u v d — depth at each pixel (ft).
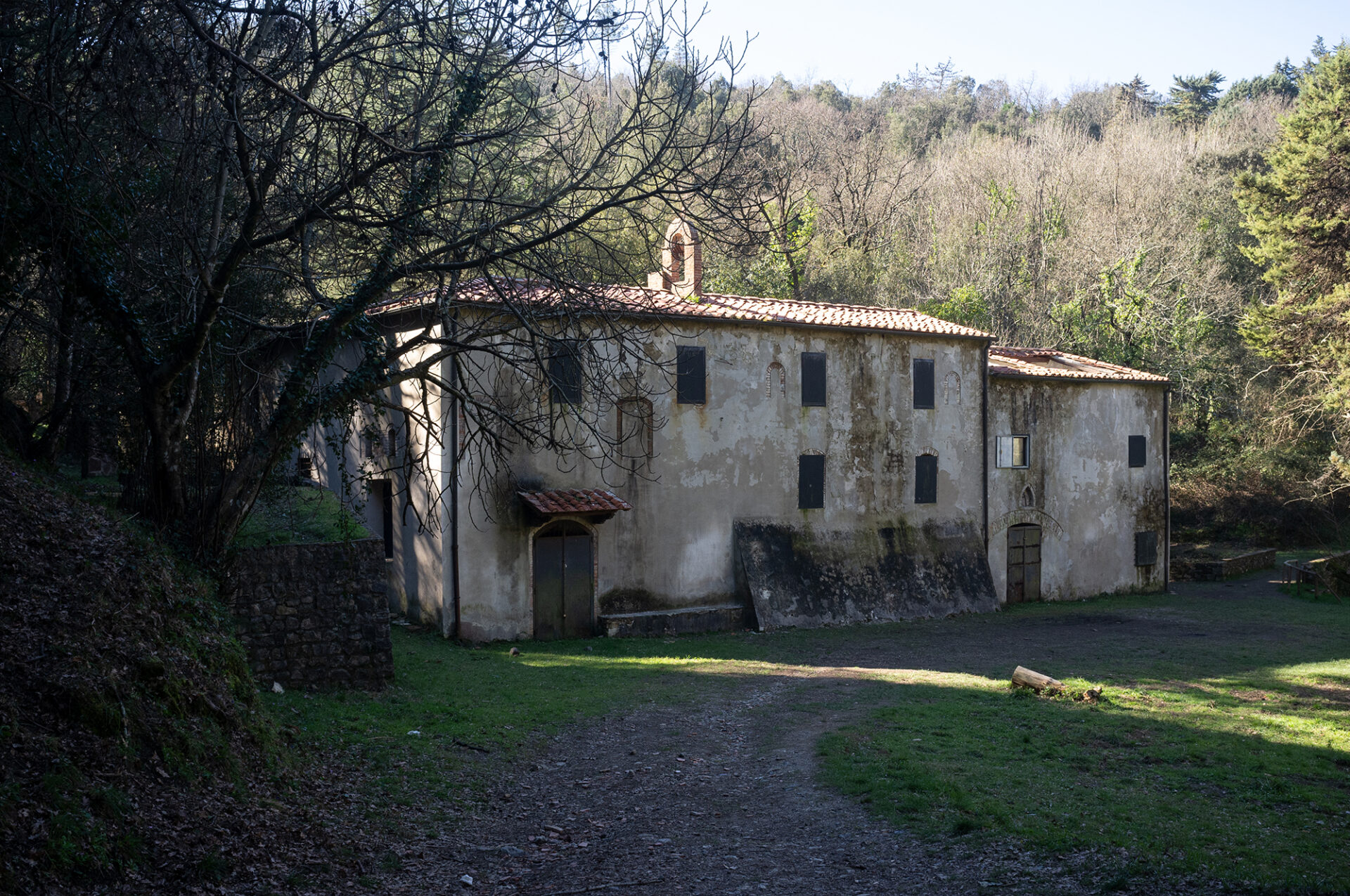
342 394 39.73
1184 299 152.15
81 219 33.19
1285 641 78.07
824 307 91.30
